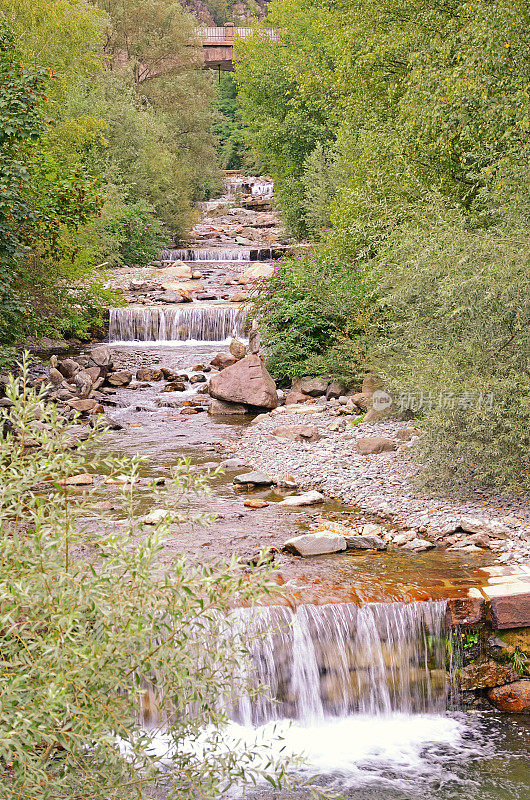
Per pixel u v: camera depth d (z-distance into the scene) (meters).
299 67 31.59
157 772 3.37
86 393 15.39
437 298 8.58
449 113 13.05
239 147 74.88
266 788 4.87
